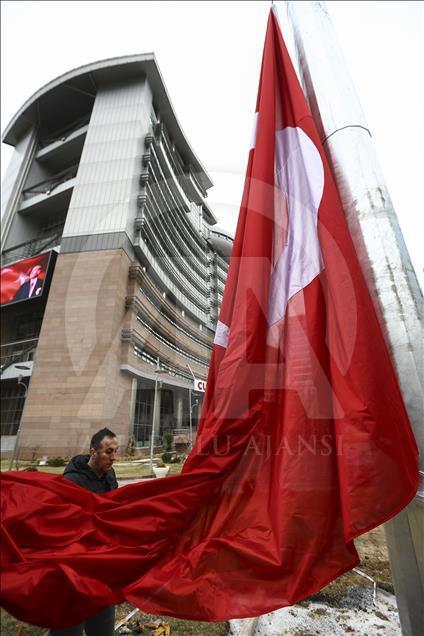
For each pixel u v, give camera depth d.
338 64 2.33
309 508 1.30
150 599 1.18
